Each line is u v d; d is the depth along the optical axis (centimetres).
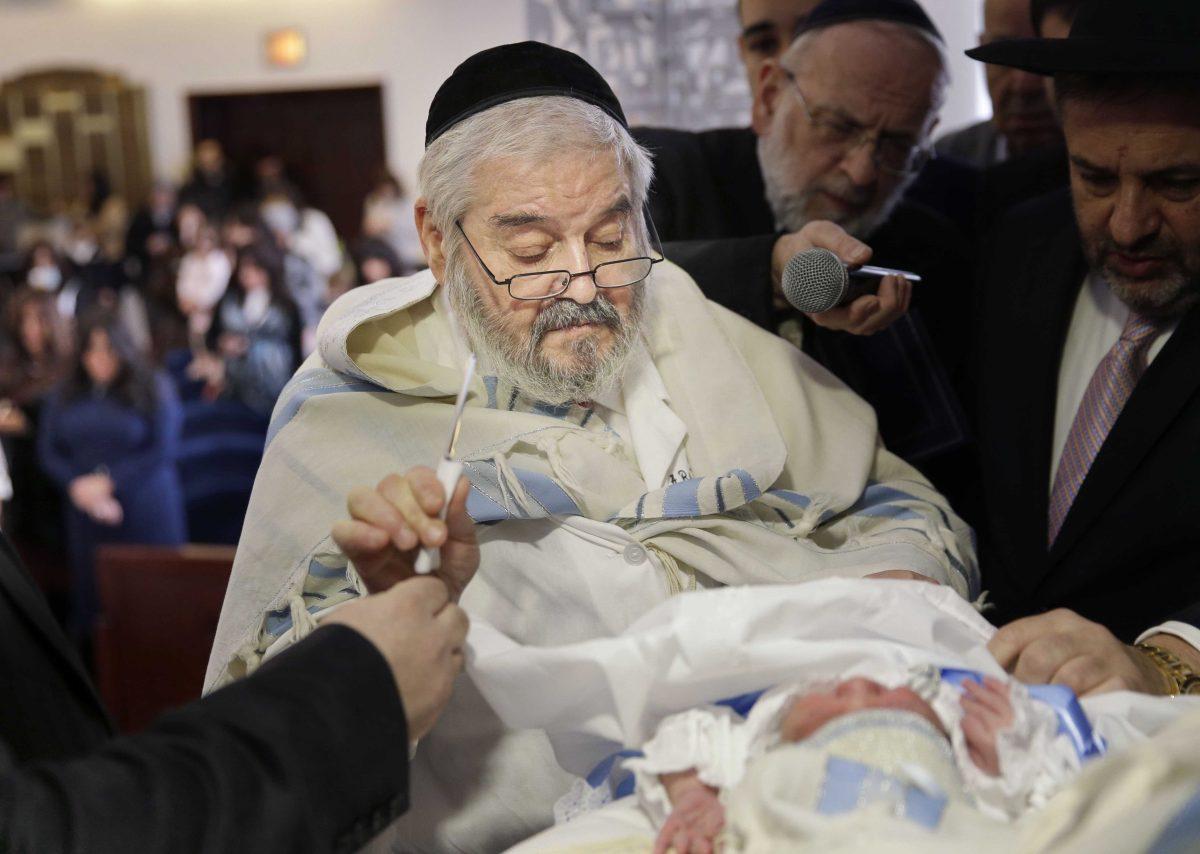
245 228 785
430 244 196
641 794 152
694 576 194
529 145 178
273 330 744
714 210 289
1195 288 203
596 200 181
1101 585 214
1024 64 203
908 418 245
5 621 152
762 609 150
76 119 1293
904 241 269
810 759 133
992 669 155
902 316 248
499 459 188
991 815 136
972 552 213
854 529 206
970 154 394
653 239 217
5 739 143
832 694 144
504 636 165
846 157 256
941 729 141
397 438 193
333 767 125
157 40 1278
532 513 188
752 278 230
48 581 647
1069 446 223
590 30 448
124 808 114
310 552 186
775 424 206
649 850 143
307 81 1248
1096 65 192
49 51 1298
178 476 726
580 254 182
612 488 195
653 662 150
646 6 446
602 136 182
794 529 201
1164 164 192
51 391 630
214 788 118
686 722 149
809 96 256
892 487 217
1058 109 212
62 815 112
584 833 150
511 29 1197
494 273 183
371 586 157
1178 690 167
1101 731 147
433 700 139
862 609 157
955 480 253
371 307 200
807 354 240
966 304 267
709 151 296
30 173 1305
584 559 190
